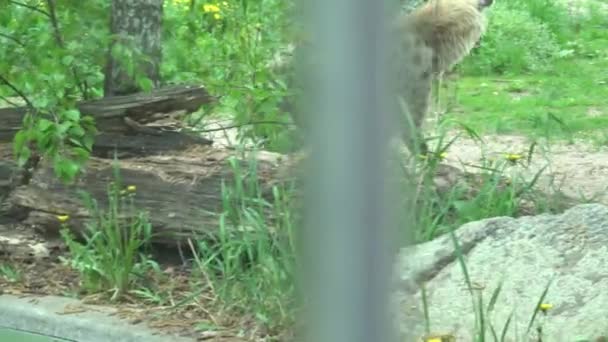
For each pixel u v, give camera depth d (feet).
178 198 34.17
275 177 34.09
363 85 13.61
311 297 14.79
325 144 13.93
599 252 28.68
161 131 37.42
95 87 39.78
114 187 34.24
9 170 37.24
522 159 41.19
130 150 37.14
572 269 28.43
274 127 36.32
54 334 31.14
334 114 13.76
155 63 41.01
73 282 33.73
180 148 37.19
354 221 14.11
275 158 35.45
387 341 14.52
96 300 32.30
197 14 43.83
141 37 40.63
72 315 31.24
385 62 13.62
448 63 44.73
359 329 14.44
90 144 35.06
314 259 14.53
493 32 78.02
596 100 64.75
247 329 29.73
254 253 31.83
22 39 37.96
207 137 44.16
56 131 33.78
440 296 28.43
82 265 33.04
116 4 40.52
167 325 30.35
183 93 37.52
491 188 34.50
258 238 31.24
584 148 51.44
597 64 77.36
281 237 30.50
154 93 37.40
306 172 14.34
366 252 14.26
